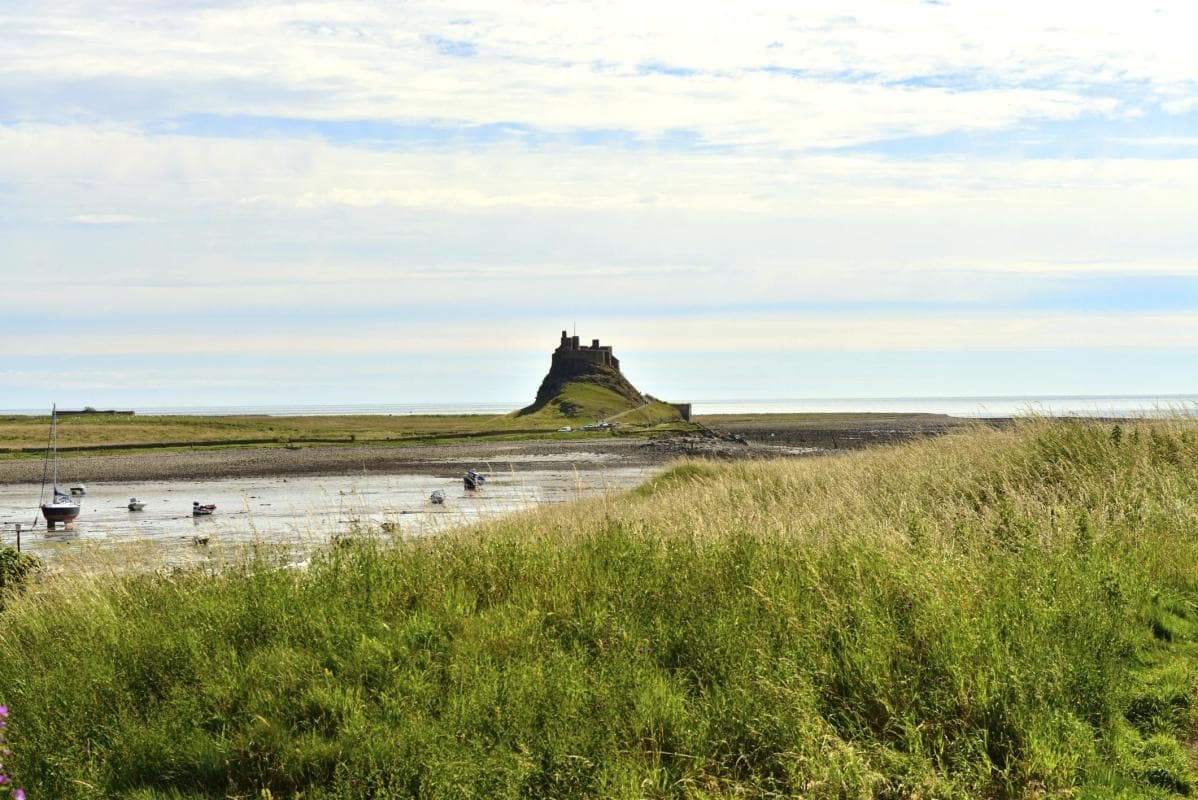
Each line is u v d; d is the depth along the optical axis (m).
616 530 11.27
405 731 6.50
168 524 44.62
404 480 73.94
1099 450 15.46
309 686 7.27
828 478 19.55
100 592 10.27
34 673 8.33
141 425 172.75
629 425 172.25
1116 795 5.86
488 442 136.12
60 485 80.50
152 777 6.64
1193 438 15.57
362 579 9.41
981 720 6.56
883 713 6.76
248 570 10.38
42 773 6.70
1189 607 9.20
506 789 5.95
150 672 7.85
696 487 21.47
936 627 7.47
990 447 17.39
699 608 8.43
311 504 49.12
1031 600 8.12
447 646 7.84
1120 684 7.21
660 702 6.85
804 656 7.37
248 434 159.62
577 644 7.77
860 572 9.02
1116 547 10.62
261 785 6.44
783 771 6.24
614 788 5.93
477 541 10.66
